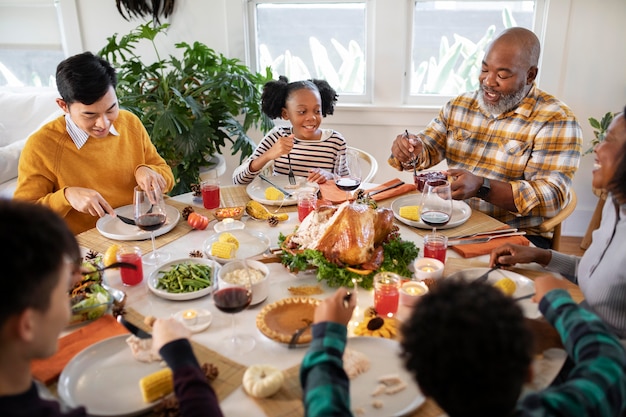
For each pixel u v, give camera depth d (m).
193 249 1.62
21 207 0.78
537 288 1.12
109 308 1.26
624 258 1.16
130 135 2.10
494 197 1.93
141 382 0.97
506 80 2.05
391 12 3.15
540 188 1.92
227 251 1.49
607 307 1.22
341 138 2.52
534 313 1.22
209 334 1.19
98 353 1.11
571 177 2.01
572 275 1.47
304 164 2.48
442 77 3.39
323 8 3.33
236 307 1.11
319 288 1.39
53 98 3.49
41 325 0.78
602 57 3.05
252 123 3.36
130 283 1.40
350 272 1.38
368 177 2.39
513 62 2.02
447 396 0.73
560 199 1.95
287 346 1.13
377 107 3.38
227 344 1.15
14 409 0.77
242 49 3.41
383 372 1.06
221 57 3.17
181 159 3.06
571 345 0.96
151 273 1.41
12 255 0.72
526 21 3.17
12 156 2.96
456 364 0.71
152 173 2.00
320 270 1.36
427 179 1.86
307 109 2.36
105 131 1.85
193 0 3.33
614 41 3.01
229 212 1.81
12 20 3.55
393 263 1.42
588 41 3.03
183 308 1.29
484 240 1.63
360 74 3.46
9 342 0.76
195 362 0.96
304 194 1.84
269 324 1.19
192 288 1.36
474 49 3.29
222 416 0.89
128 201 2.08
